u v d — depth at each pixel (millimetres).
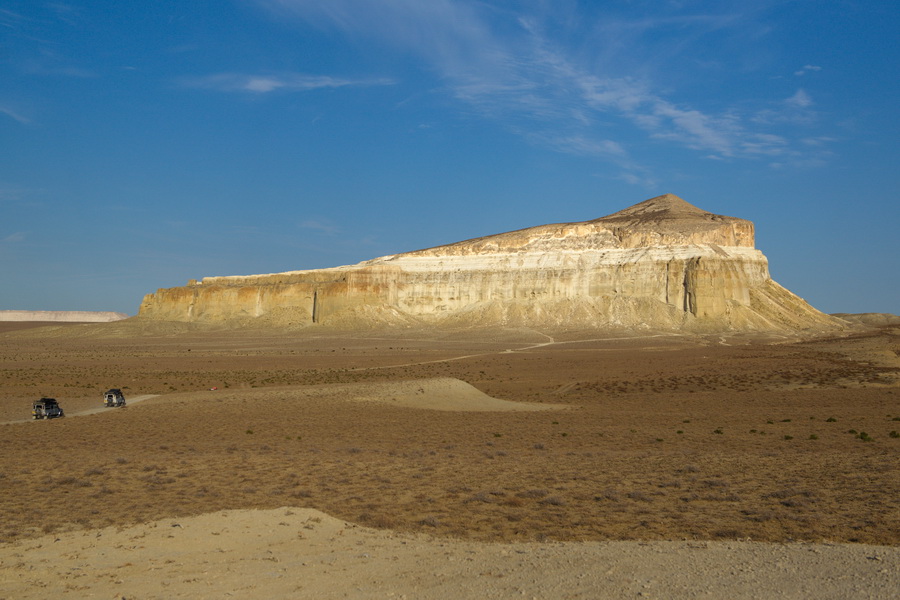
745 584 13938
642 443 39719
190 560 16656
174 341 194875
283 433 44750
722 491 25484
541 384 83938
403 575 15258
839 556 16125
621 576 14586
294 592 14219
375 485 26750
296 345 173500
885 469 29391
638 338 170125
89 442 40875
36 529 20469
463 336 183875
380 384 71562
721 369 93875
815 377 80750
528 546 17797
